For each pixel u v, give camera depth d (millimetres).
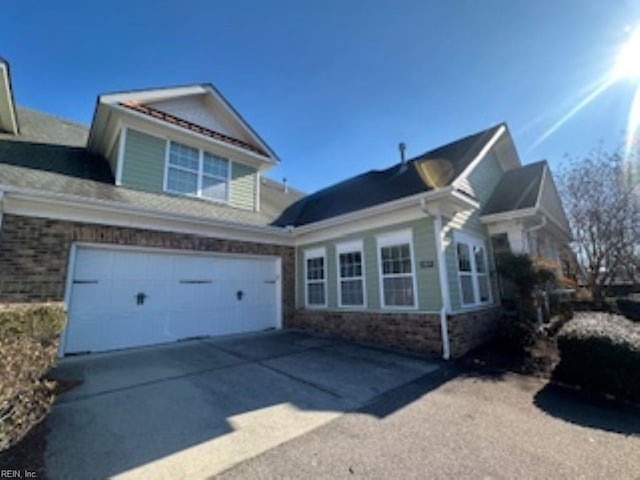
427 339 7230
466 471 2863
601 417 4074
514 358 6707
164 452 3074
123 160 8516
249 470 2820
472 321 7809
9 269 5824
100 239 6992
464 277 8328
